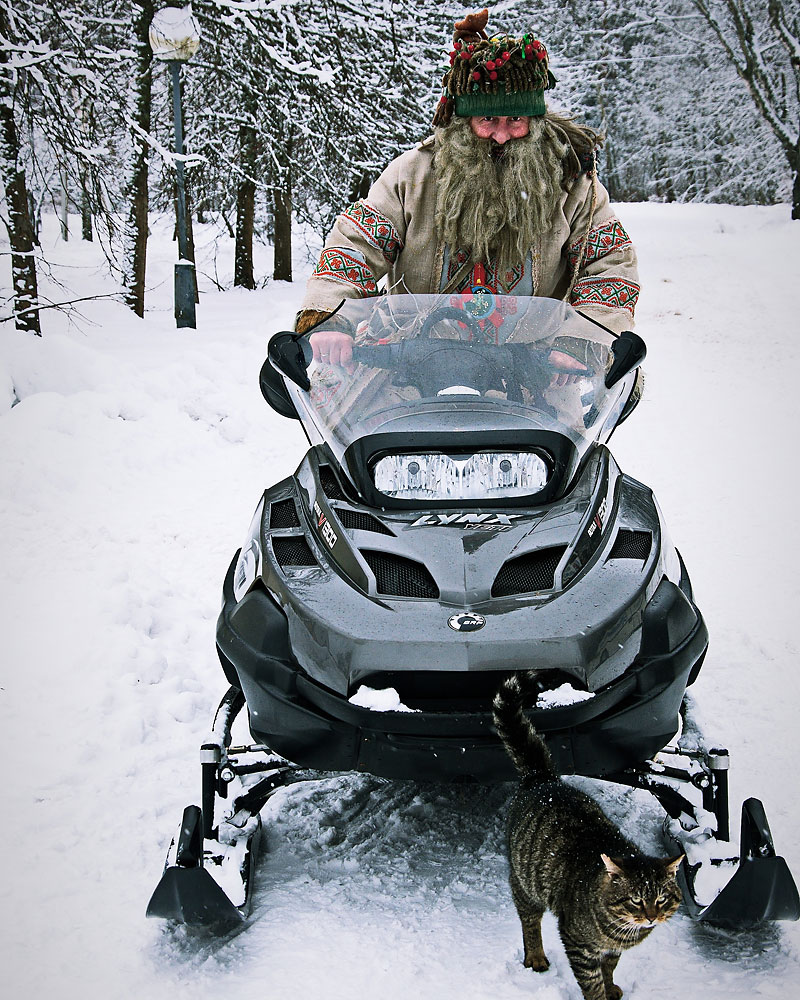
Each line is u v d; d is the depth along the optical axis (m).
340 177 17.17
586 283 4.08
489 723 2.85
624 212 34.28
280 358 3.67
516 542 3.13
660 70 37.41
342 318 3.83
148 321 14.22
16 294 11.34
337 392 3.67
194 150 18.03
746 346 14.16
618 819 3.63
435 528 3.19
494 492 3.33
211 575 6.03
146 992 2.76
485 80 3.76
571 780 3.94
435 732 2.85
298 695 3.05
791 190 33.16
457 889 3.21
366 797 3.82
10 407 8.22
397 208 4.09
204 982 2.79
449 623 2.91
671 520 7.07
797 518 7.07
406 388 3.60
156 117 18.22
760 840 2.78
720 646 5.12
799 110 30.56
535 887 2.72
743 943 2.90
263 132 16.06
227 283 23.05
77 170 12.06
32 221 12.91
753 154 33.31
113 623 5.21
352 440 3.47
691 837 3.08
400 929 3.00
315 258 24.02
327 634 2.98
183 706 4.52
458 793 3.84
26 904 3.21
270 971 2.82
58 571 5.90
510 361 3.66
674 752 3.23
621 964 2.83
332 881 3.27
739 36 30.19
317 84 14.48
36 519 6.66
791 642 5.15
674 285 20.17
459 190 3.89
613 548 3.29
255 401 9.37
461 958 2.86
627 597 3.07
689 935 2.94
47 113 11.66
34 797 3.83
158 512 6.95
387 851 3.45
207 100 18.38
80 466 7.43
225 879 2.95
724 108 33.06
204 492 7.41
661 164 42.78
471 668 2.86
